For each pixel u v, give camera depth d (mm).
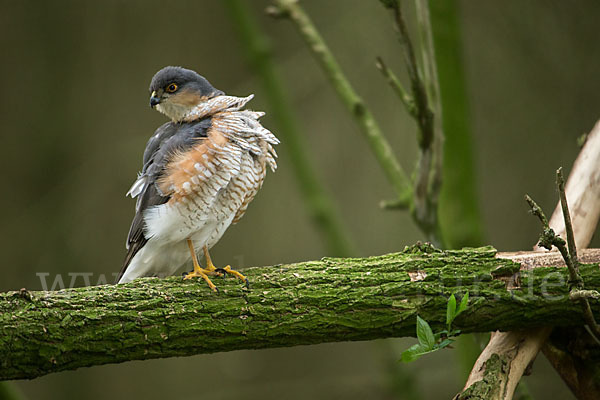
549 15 11727
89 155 13250
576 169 6500
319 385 10930
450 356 11508
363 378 10898
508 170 12289
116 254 13062
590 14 11523
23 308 4988
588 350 5879
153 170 6418
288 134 9555
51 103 13297
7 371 4926
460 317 5512
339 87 8203
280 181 13305
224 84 13141
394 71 12352
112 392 13219
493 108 12352
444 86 7930
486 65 12406
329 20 12625
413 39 11531
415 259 5664
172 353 5250
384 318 5457
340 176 13195
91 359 5082
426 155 6840
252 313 5312
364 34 12383
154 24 13352
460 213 7840
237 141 6402
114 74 13438
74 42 13328
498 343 5758
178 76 7113
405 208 7617
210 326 5246
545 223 4941
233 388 12961
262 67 9727
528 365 5691
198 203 6305
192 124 6934
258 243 13250
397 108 12641
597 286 5559
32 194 13172
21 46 13188
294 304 5387
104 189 13086
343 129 13266
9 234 12797
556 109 11906
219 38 13289
